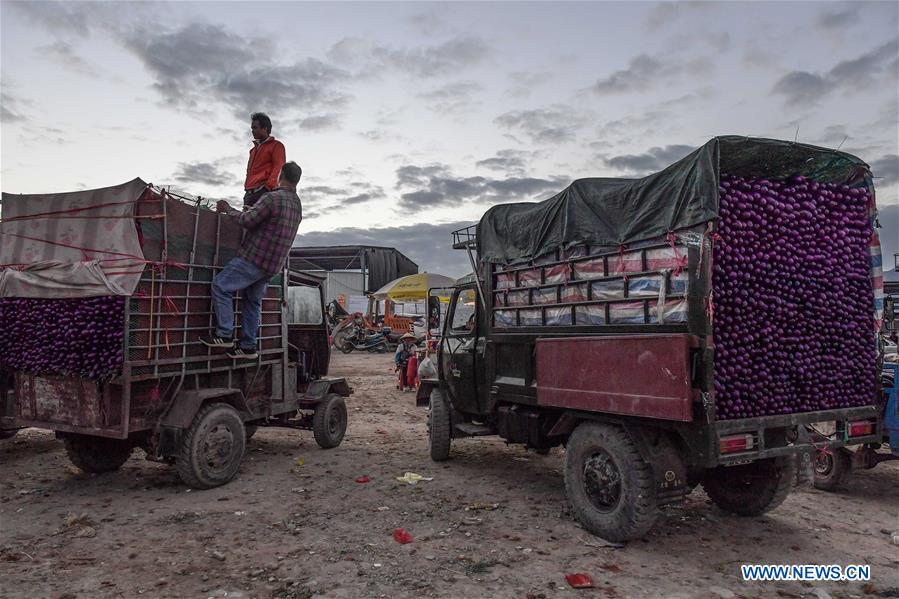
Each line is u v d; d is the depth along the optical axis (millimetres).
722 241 4223
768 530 4883
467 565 4047
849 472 5922
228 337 6141
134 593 3549
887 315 8578
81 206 5605
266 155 7219
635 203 4832
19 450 7332
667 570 4039
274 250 6250
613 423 4723
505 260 6328
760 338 4430
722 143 4184
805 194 4723
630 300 4812
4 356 5844
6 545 4285
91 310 5320
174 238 5688
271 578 3783
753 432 4273
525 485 6180
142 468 6660
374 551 4266
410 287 25766
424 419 10594
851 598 3678
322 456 7418
